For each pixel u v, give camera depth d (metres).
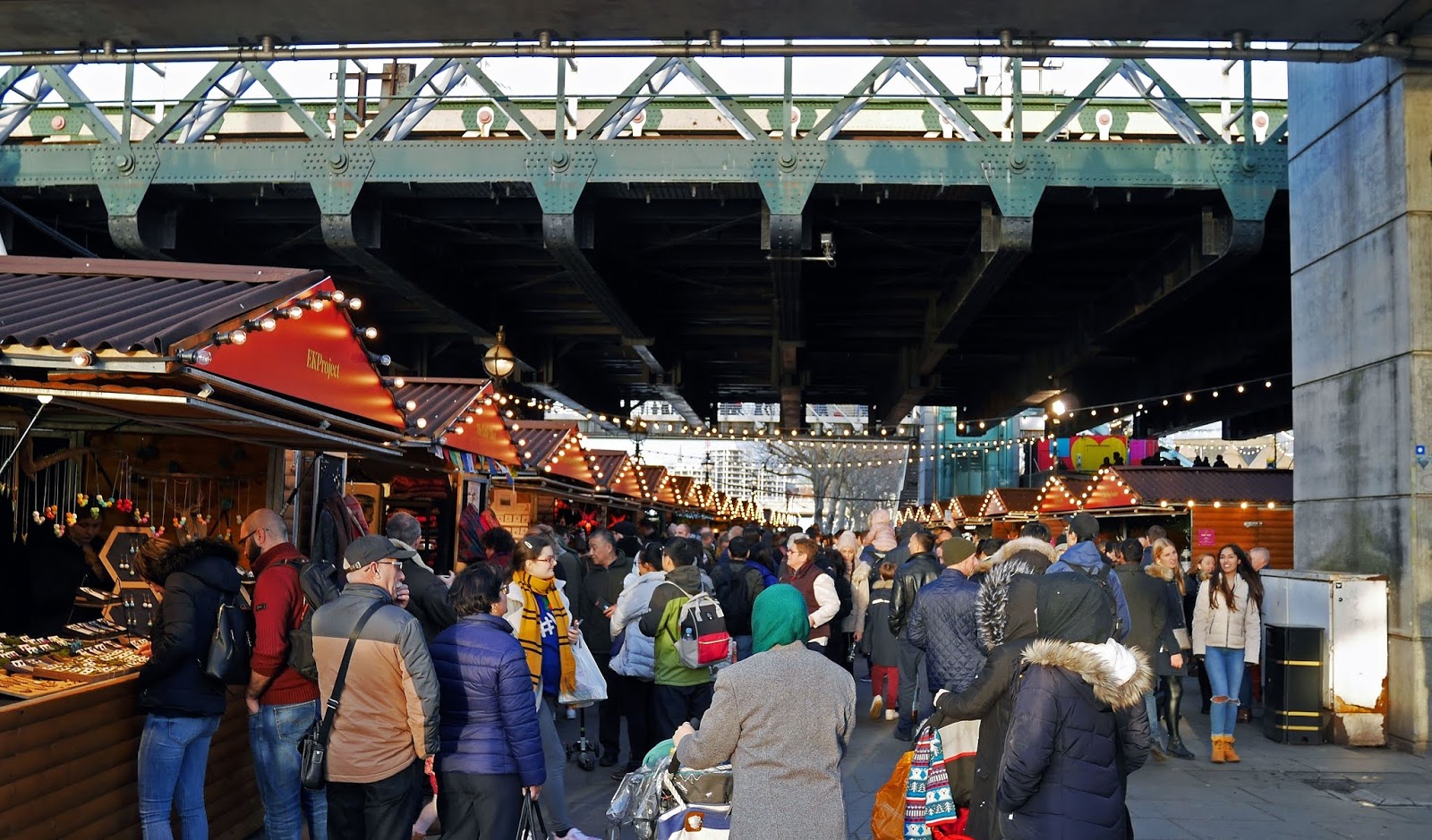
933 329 28.91
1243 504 20.97
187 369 5.80
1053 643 4.36
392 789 5.24
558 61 19.52
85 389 5.98
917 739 5.24
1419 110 11.30
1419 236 11.21
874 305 30.48
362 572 5.40
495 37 12.16
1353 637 11.28
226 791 6.97
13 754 5.10
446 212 21.98
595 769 9.72
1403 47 11.10
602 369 43.62
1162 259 23.45
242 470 9.51
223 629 5.89
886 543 14.14
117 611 7.52
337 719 5.24
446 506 12.98
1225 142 19.41
